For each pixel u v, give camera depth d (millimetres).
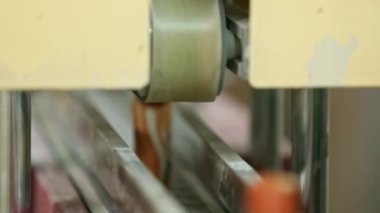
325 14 517
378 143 1113
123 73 495
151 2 557
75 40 483
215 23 560
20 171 716
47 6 474
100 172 967
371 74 532
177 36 553
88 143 1105
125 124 1224
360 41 526
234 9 611
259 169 1102
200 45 558
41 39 478
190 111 1297
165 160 1146
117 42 490
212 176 932
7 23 471
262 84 518
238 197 733
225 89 1362
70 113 1298
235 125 1351
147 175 803
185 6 560
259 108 1245
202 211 875
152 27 549
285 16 512
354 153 1112
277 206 583
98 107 1281
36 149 1186
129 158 849
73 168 1064
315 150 749
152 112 1152
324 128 746
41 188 960
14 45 474
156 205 744
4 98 589
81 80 489
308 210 746
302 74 522
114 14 486
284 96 1171
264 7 508
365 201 1131
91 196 897
